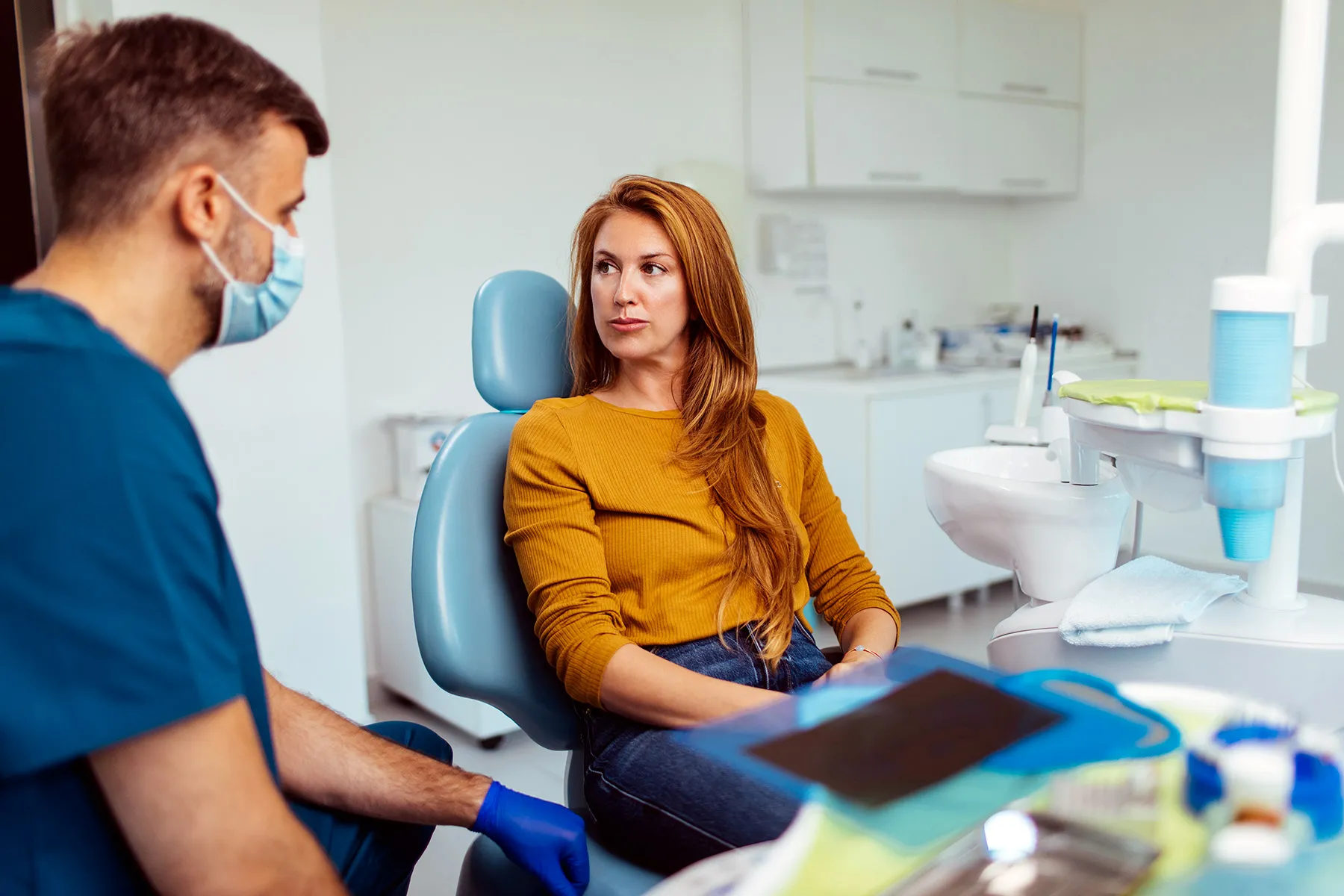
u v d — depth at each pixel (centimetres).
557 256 326
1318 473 354
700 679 118
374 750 117
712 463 135
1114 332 414
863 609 148
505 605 133
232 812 77
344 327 290
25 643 71
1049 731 82
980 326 418
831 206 390
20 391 71
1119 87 404
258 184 88
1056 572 132
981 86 380
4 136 223
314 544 249
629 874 115
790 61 341
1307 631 110
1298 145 114
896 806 71
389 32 289
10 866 76
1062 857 72
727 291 136
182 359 91
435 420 286
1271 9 355
